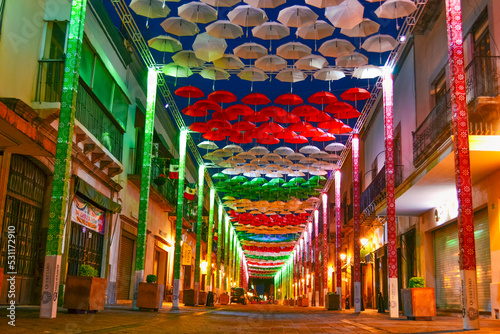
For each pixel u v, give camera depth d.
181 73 15.31
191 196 27.33
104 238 18.33
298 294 53.12
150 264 24.77
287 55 13.62
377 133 26.53
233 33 12.20
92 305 10.87
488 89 12.35
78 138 14.79
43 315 8.80
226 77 15.05
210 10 11.80
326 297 26.86
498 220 13.07
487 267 14.14
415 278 13.54
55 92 12.92
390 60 15.77
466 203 9.34
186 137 22.30
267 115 16.44
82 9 9.74
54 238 9.05
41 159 12.80
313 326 11.06
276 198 32.50
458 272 16.53
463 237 9.27
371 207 23.03
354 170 20.33
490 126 12.84
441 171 14.02
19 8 11.91
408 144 19.98
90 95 15.66
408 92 20.11
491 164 12.73
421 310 13.03
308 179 29.66
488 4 12.92
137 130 22.11
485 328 9.16
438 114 15.37
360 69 15.04
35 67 12.86
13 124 9.05
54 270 8.98
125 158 20.36
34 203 13.13
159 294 15.34
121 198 20.03
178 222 20.64
